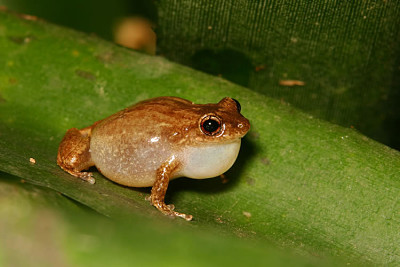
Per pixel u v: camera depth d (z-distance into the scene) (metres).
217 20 0.35
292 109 0.34
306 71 0.35
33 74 0.35
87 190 0.32
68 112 0.34
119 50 0.35
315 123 0.34
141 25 0.39
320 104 0.35
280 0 0.34
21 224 0.30
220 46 0.35
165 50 0.36
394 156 0.33
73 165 0.33
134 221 0.31
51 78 0.35
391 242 0.32
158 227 0.31
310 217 0.33
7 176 0.33
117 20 0.39
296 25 0.34
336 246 0.32
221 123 0.33
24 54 0.35
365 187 0.33
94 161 0.34
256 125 0.34
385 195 0.33
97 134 0.33
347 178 0.33
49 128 0.34
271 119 0.34
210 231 0.32
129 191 0.34
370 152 0.33
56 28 0.35
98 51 0.35
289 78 0.35
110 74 0.34
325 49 0.35
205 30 0.35
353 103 0.35
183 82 0.34
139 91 0.34
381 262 0.32
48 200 0.31
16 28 0.35
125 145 0.33
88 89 0.34
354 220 0.33
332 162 0.33
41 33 0.35
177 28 0.35
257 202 0.33
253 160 0.34
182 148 0.33
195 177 0.34
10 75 0.35
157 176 0.33
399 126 0.35
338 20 0.34
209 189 0.34
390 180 0.33
